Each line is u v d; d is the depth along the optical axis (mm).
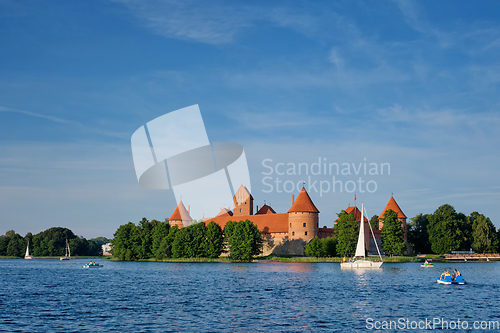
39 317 40375
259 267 105812
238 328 35656
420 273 86938
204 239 138375
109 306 46281
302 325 36781
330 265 110688
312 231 137500
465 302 48812
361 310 43531
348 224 121312
